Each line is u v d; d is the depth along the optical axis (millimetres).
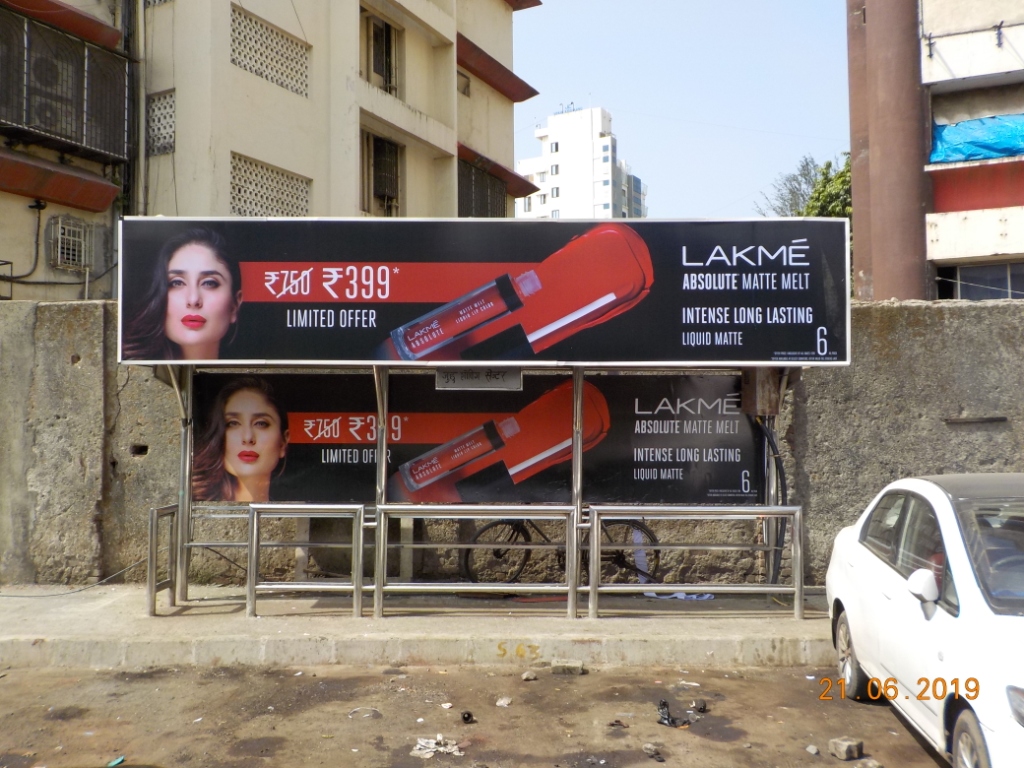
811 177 42281
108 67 14523
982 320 8086
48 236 14047
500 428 7758
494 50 26766
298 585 7152
